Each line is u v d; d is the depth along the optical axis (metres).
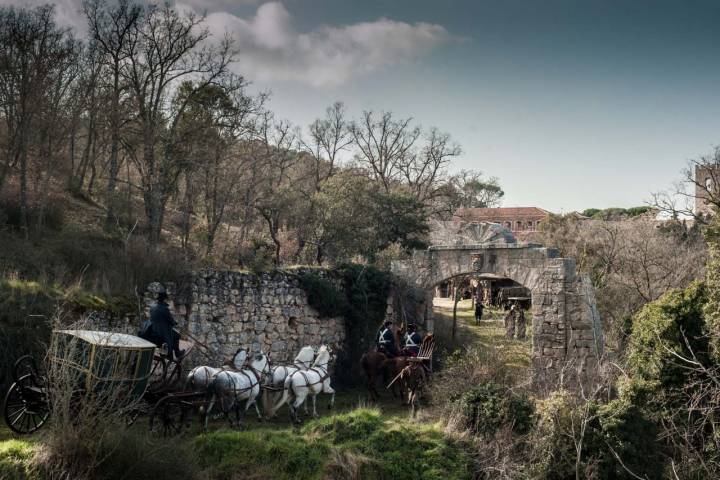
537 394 18.72
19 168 28.47
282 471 13.50
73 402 11.77
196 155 28.34
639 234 35.59
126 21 27.59
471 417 17.05
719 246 19.50
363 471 14.13
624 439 15.55
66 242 20.33
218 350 19.59
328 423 15.52
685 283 29.91
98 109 28.19
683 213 31.55
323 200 35.38
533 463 15.48
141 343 12.54
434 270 26.55
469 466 15.30
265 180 34.59
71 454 11.04
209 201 32.53
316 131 50.16
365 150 54.91
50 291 16.33
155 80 28.61
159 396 13.22
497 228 28.45
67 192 30.81
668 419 17.53
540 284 24.39
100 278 18.23
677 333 19.08
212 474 12.94
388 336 22.34
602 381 19.06
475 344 29.42
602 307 28.42
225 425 15.48
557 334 23.94
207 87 28.77
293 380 16.52
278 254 32.25
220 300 19.91
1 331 14.50
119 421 11.67
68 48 27.23
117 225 27.20
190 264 20.08
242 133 29.73
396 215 38.53
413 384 19.91
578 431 15.59
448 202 59.22
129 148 28.42
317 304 23.22
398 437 15.38
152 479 11.57
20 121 25.55
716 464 15.85
